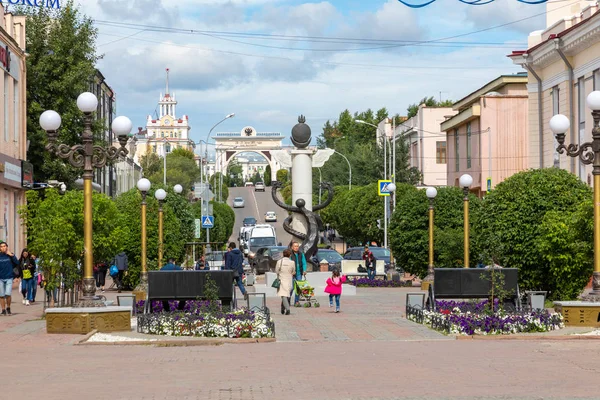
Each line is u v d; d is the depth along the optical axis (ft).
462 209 134.10
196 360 45.93
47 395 34.65
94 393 35.14
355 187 248.93
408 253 132.67
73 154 60.59
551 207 85.20
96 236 76.74
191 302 68.44
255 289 107.24
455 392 35.14
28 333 59.67
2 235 123.34
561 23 140.87
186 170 355.15
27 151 155.43
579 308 60.90
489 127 188.14
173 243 120.57
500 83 195.52
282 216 396.78
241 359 46.37
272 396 34.27
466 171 203.92
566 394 34.47
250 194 522.88
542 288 86.22
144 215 91.25
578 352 48.19
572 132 135.54
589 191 86.89
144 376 39.91
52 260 73.46
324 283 108.88
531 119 150.92
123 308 60.18
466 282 69.62
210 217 167.12
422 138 268.21
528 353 47.98
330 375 40.01
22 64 137.80
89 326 58.49
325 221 281.54
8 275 78.84
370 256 139.64
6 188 126.93
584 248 76.33
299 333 61.67
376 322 70.54
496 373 40.34
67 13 159.22
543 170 87.92
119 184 271.69
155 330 58.18
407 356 47.16
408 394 34.71
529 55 147.84
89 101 60.18
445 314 64.28
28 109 152.97
